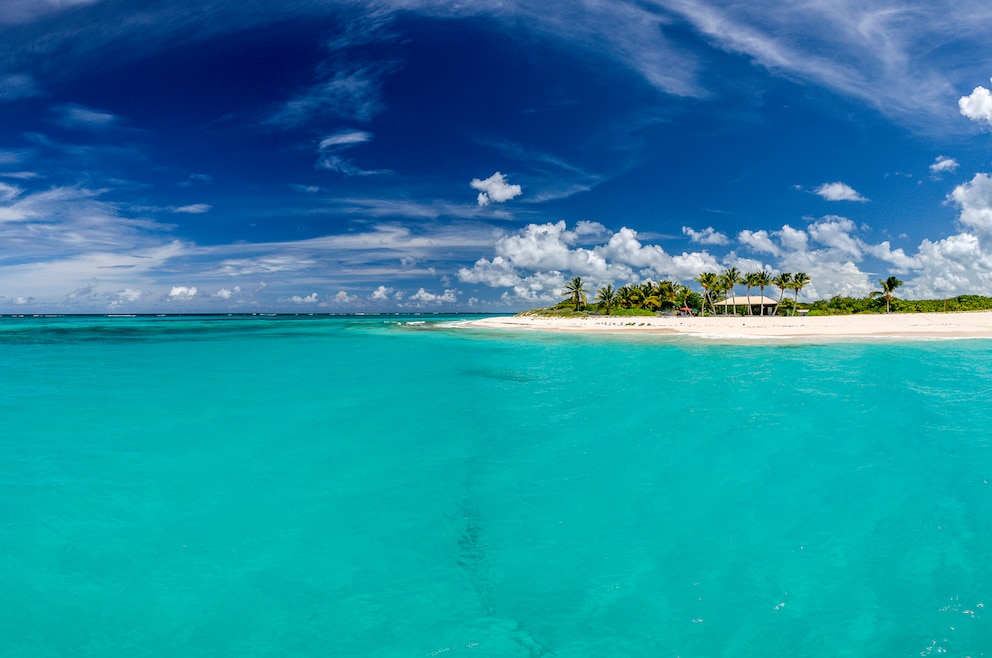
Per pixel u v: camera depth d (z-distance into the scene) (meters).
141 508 9.54
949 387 19.95
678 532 8.39
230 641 5.98
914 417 15.23
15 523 8.85
